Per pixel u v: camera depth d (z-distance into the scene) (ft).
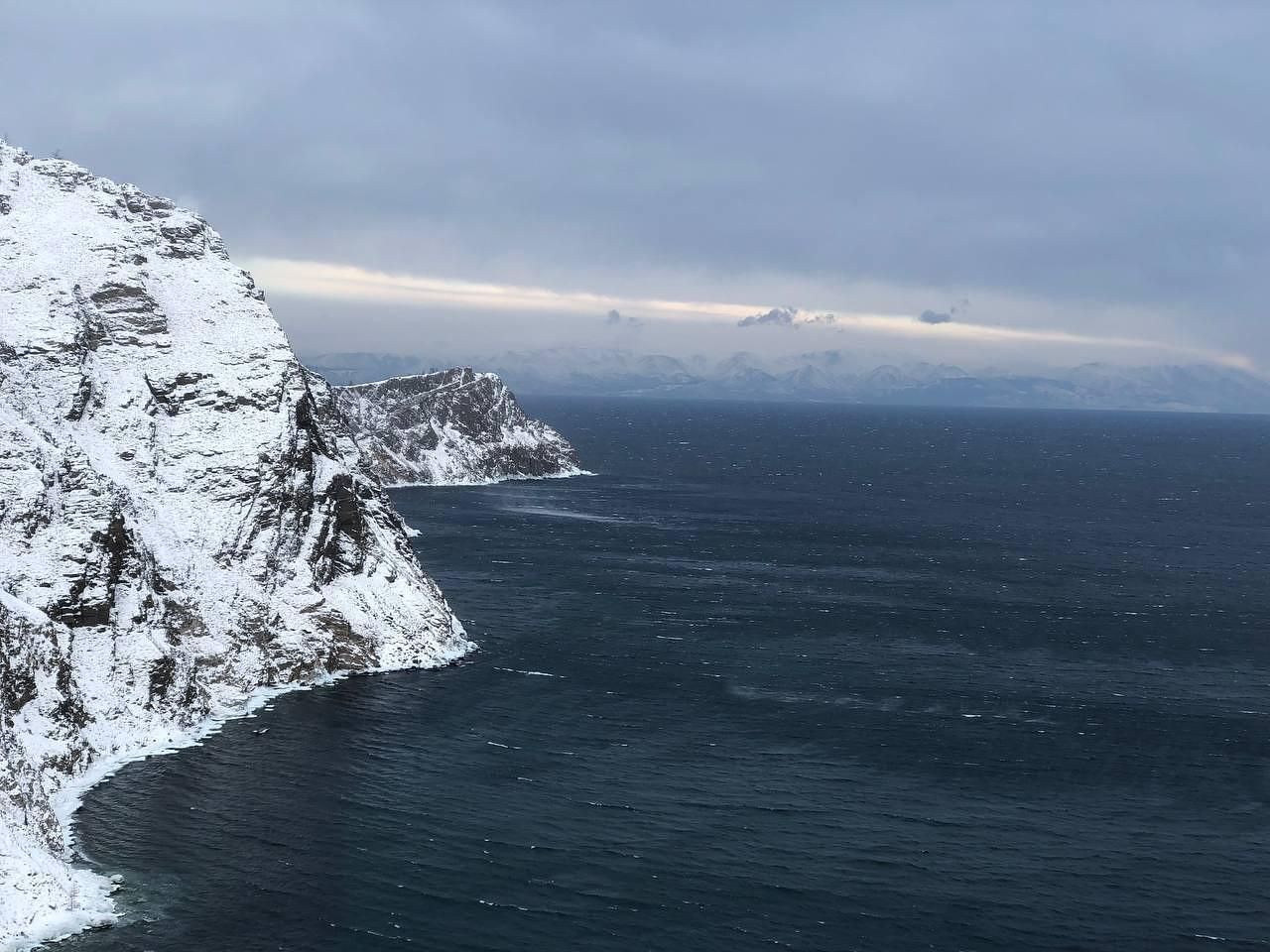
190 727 251.60
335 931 166.20
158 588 273.33
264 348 343.87
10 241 326.24
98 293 326.44
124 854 187.01
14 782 191.42
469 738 252.83
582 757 244.01
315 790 217.56
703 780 232.73
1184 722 281.95
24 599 235.20
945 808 222.48
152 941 161.17
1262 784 240.32
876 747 257.55
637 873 189.06
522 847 196.54
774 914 177.37
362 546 333.21
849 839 206.28
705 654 335.47
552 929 169.58
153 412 311.88
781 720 274.98
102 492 267.18
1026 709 289.94
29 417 274.36
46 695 222.89
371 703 274.98
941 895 185.68
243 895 175.22
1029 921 178.40
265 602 293.23
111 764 226.58
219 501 304.09
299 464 322.55
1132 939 174.19
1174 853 204.95
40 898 167.02
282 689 281.95
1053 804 226.38
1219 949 172.14
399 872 185.16
